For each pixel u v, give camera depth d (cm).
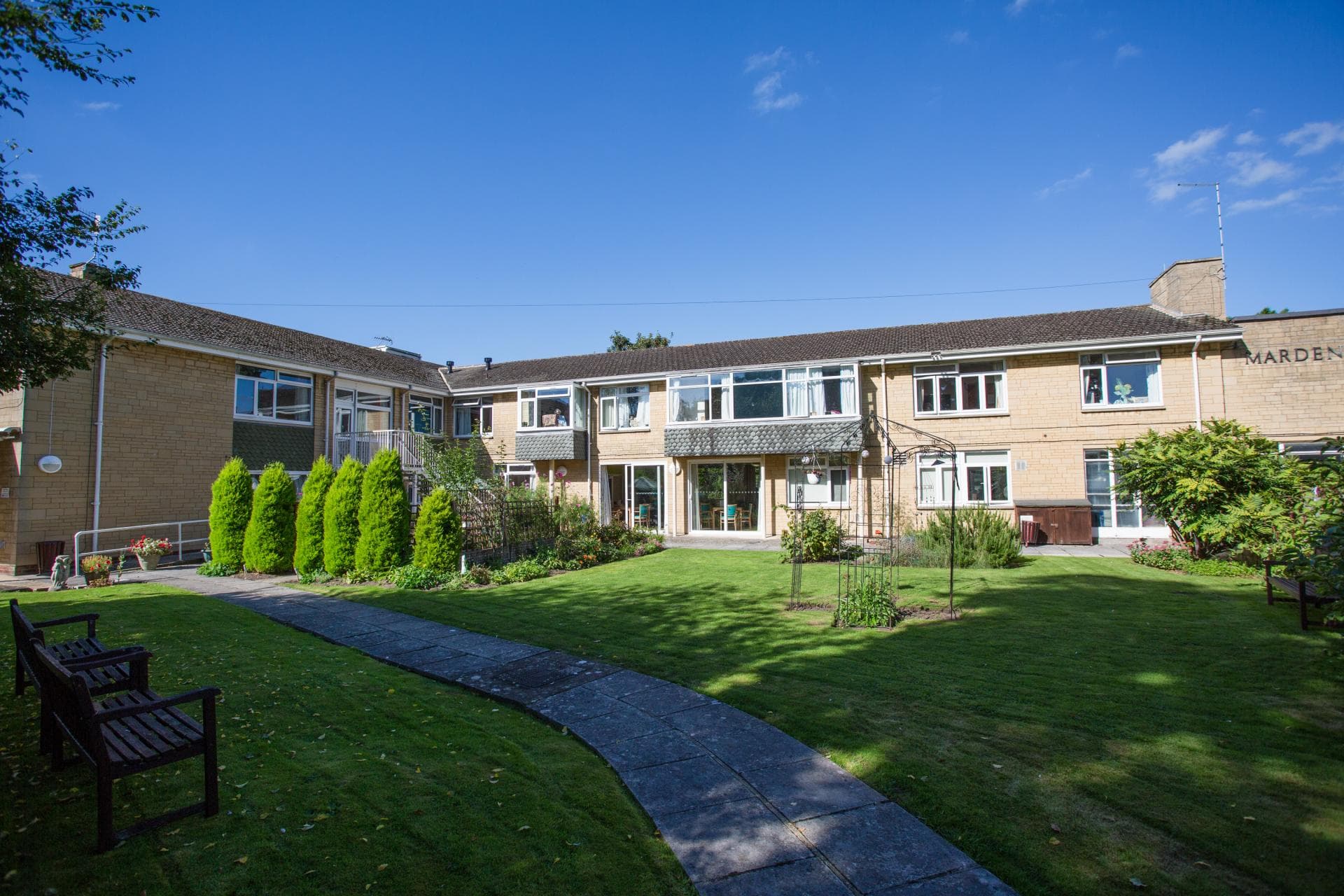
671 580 1260
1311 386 1775
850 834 359
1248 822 361
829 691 588
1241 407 1808
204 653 751
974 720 511
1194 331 1808
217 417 1825
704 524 2305
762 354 2345
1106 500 1900
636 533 1848
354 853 349
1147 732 482
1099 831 355
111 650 498
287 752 479
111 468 1599
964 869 326
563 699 591
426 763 461
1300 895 300
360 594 1136
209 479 1797
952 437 2034
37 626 568
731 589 1146
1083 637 767
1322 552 543
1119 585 1124
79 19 556
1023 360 1988
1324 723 496
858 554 1533
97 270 720
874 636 782
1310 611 874
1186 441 1360
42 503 1480
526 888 318
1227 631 780
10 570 1431
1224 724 495
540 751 485
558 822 380
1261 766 427
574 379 2423
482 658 729
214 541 1427
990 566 1342
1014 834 354
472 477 1647
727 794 408
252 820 383
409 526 1333
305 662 720
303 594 1149
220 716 551
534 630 857
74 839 365
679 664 689
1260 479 1275
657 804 399
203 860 344
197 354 1780
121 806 402
